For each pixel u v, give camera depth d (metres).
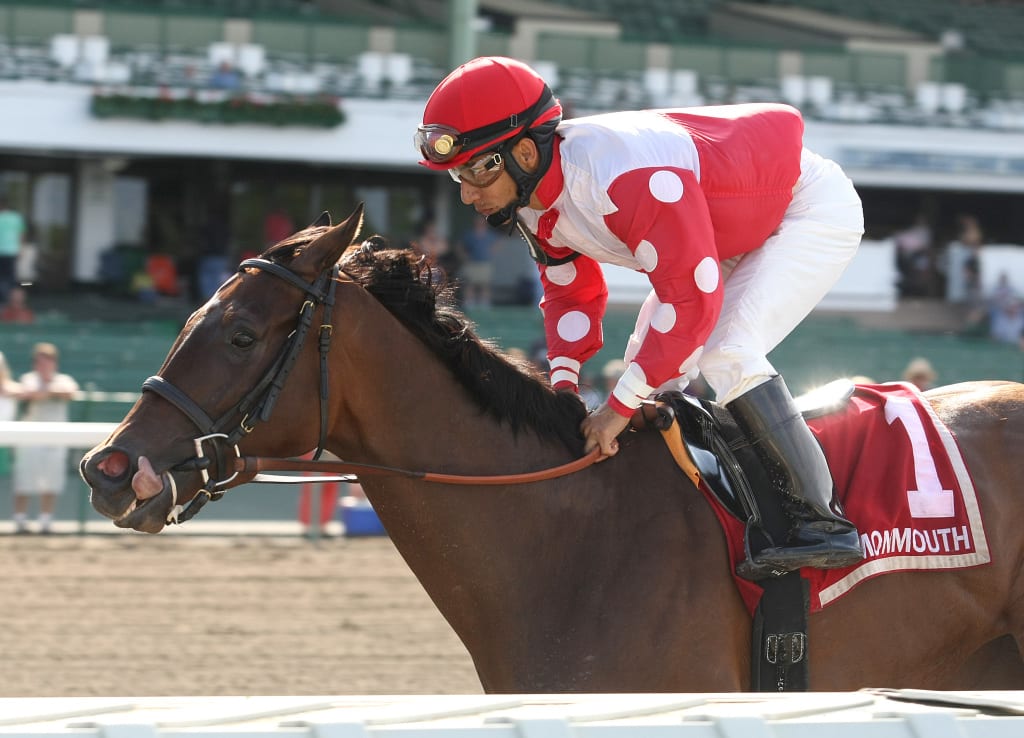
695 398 6.18
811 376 27.89
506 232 6.03
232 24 31.50
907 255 32.84
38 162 31.86
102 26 30.75
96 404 17.22
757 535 5.74
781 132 6.07
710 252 5.57
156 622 12.73
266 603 13.63
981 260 32.31
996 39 39.31
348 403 5.66
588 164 5.64
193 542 16.58
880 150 33.00
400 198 34.41
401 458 5.72
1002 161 33.72
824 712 3.72
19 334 25.19
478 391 5.82
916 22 39.84
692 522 5.76
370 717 3.45
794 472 5.71
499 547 5.75
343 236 5.52
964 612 6.02
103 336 25.64
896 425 6.16
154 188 32.97
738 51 34.47
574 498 5.81
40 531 16.47
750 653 5.77
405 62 31.72
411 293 5.77
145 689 10.57
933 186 33.50
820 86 33.91
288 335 5.50
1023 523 6.11
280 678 10.99
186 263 32.00
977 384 6.70
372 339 5.64
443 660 11.70
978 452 6.16
